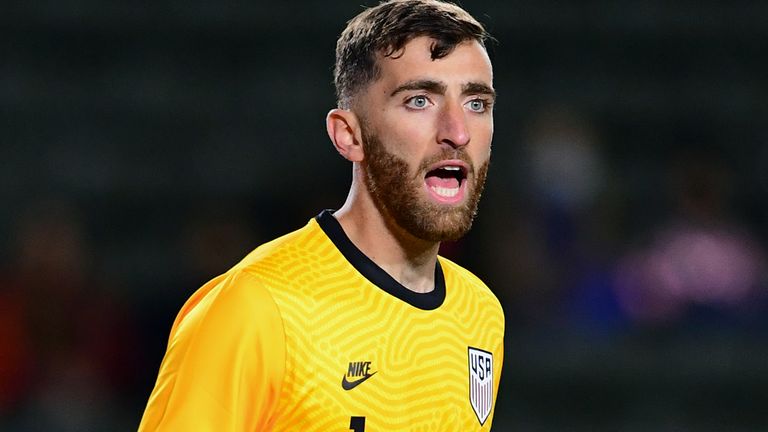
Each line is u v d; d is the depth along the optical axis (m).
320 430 9.00
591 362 27.80
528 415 27.55
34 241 27.59
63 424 25.75
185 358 8.75
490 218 28.44
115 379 26.38
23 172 35.81
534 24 40.59
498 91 38.91
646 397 27.84
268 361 8.77
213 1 40.06
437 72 9.13
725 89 40.28
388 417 9.29
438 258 10.64
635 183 36.97
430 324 9.79
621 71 40.25
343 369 9.09
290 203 28.70
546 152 32.59
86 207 34.69
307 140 37.16
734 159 38.38
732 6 41.59
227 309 8.79
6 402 25.83
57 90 37.72
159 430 8.57
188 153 36.66
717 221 30.23
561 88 39.34
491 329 10.55
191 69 38.78
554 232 30.69
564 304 29.39
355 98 9.52
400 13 9.28
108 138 36.84
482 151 9.41
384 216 9.57
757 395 28.09
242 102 38.03
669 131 38.91
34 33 38.72
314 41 39.59
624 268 29.83
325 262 9.41
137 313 26.81
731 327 29.25
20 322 26.44
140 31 39.22
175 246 34.19
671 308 29.39
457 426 9.88
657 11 41.38
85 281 27.98
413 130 9.18
